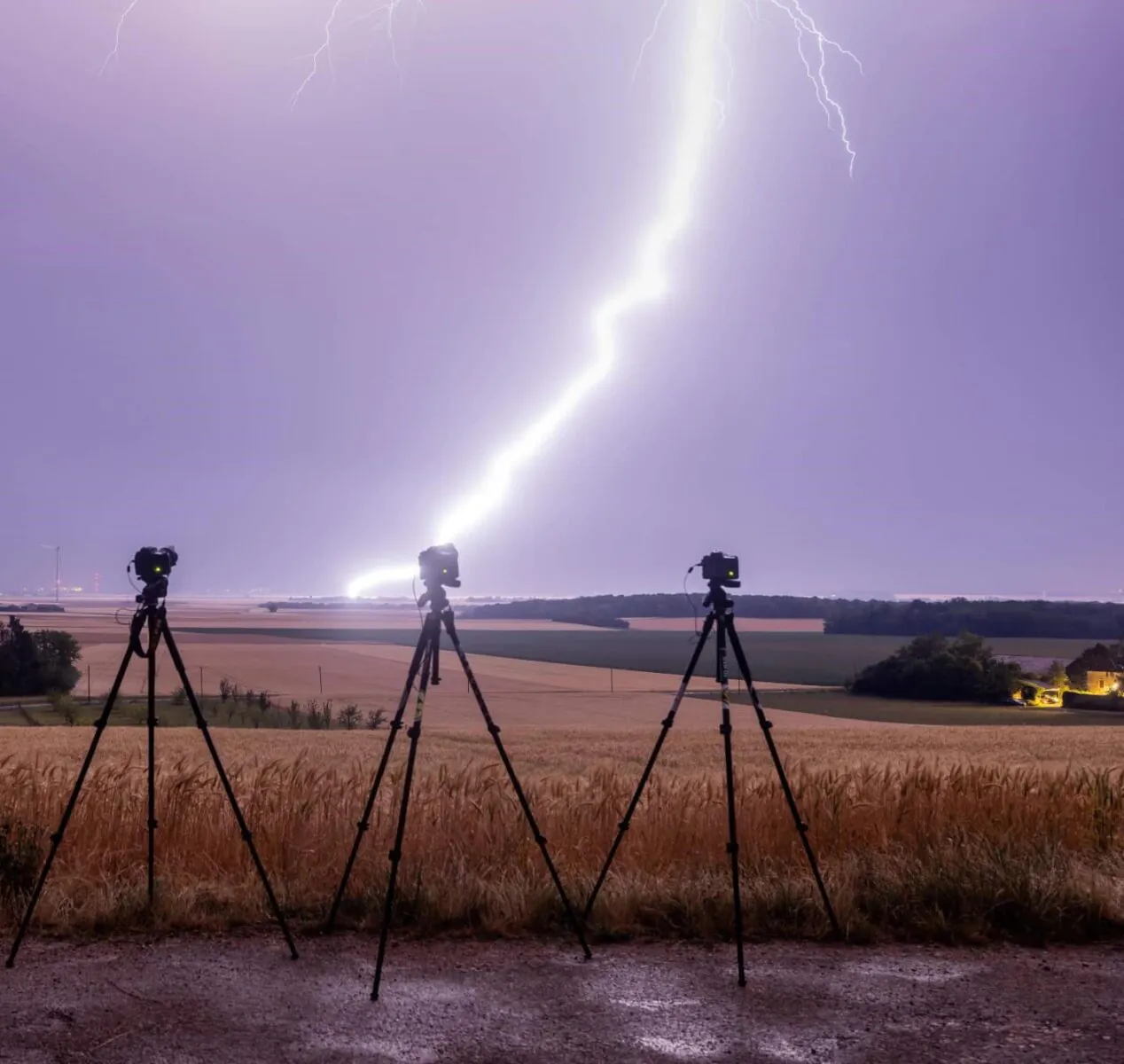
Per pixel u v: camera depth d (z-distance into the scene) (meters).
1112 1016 5.08
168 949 6.12
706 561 6.63
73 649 86.69
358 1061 4.51
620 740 45.69
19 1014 5.03
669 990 5.46
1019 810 8.98
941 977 5.70
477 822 8.59
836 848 8.48
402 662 123.06
